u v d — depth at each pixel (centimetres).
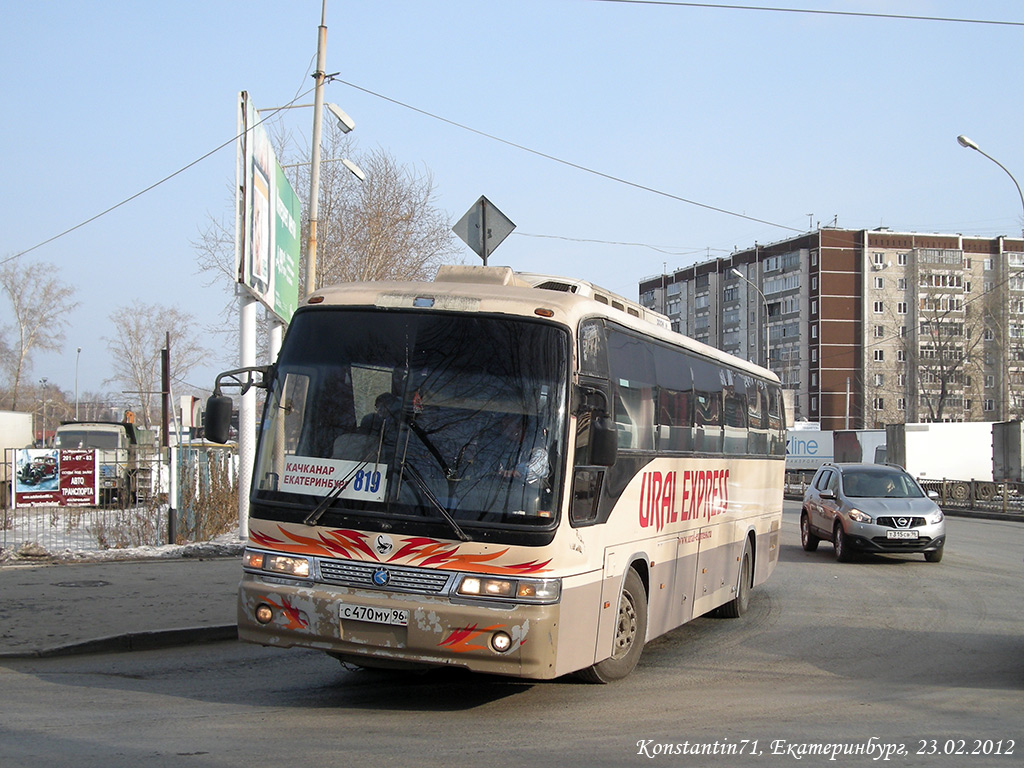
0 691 757
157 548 1652
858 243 8856
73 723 646
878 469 1991
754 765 588
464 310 713
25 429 3369
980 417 8756
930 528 1798
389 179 3525
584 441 716
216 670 864
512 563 657
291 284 2106
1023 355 7350
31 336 6047
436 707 729
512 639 647
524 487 668
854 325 8800
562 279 890
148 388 7069
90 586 1250
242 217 1579
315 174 1966
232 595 1202
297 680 824
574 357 707
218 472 2105
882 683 853
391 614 660
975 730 683
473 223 1254
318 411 711
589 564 721
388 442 687
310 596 677
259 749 583
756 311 9519
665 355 955
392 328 717
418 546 664
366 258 3425
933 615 1241
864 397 8519
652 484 888
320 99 1978
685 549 995
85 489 1683
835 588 1500
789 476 5578
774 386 1460
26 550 1530
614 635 780
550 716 706
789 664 937
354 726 657
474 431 682
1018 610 1280
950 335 7812
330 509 685
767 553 1394
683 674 882
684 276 10575
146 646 966
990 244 8994
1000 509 3506
